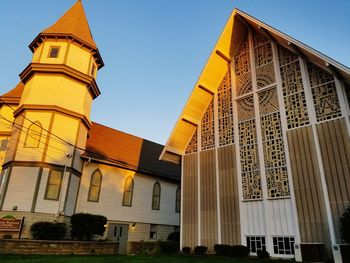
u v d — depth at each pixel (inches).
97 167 902.4
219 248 621.0
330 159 525.3
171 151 767.7
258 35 719.7
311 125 563.2
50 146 757.9
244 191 636.1
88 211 836.6
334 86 554.3
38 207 698.2
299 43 571.5
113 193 921.5
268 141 622.2
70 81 845.8
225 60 755.4
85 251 646.5
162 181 1099.3
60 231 655.1
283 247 553.0
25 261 457.4
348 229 450.3
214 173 704.4
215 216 669.9
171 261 511.8
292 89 613.0
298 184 553.9
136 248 881.5
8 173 725.3
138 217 971.3
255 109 663.1
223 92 755.4
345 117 524.1
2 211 685.9
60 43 874.8
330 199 509.4
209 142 745.0
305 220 529.7
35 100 792.3
